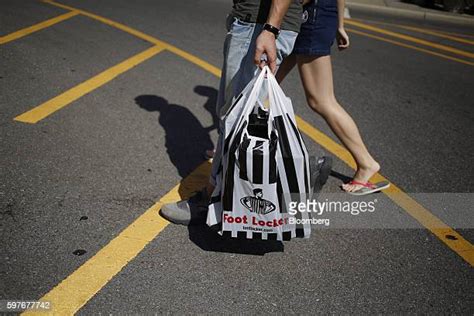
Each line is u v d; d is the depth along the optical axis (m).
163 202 3.72
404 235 3.59
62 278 2.93
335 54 7.69
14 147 4.23
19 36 6.96
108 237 3.30
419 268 3.27
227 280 3.04
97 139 4.51
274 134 2.95
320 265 3.23
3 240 3.17
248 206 2.96
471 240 3.59
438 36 9.45
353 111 5.67
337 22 3.61
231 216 2.99
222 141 3.17
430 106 5.98
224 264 3.16
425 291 3.08
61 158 4.15
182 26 8.27
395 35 9.23
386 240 3.52
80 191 3.75
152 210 3.62
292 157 2.93
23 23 7.57
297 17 3.22
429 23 10.55
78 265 3.04
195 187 3.95
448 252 3.45
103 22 8.04
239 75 3.27
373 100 6.03
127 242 3.27
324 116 3.87
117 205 3.63
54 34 7.21
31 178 3.83
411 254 3.40
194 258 3.19
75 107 5.07
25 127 4.58
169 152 4.43
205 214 3.48
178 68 6.40
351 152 3.98
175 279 3.01
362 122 5.40
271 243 3.39
